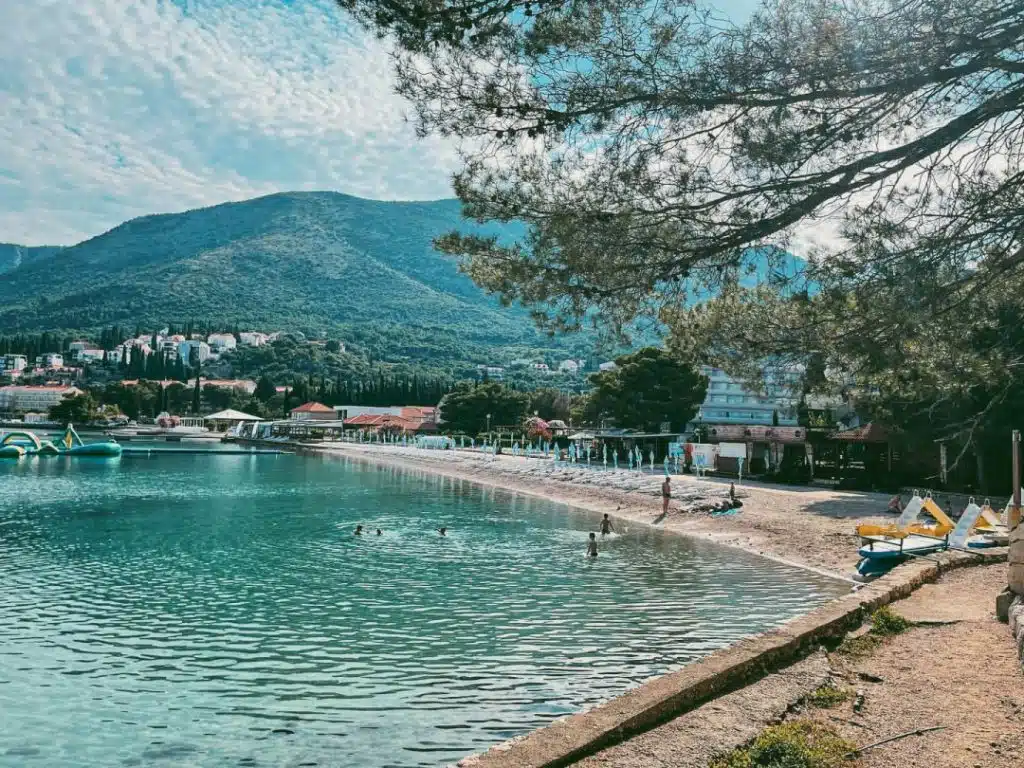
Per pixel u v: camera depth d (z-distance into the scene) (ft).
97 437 482.69
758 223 25.75
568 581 82.33
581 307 28.96
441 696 48.01
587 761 20.35
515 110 25.53
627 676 51.52
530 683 50.26
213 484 210.38
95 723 44.09
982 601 43.57
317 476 251.39
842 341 26.40
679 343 30.83
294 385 649.20
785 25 23.95
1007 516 78.48
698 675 26.04
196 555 99.14
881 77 23.17
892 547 74.79
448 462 301.84
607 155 26.63
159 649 57.88
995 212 23.72
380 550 104.01
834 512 116.67
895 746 22.03
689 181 25.79
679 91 24.41
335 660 55.26
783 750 20.99
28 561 93.20
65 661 54.95
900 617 37.50
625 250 27.12
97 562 93.30
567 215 26.78
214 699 47.70
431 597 74.95
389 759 39.42
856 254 24.98
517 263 27.96
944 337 26.84
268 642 59.62
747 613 67.31
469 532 121.90
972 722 23.93
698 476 186.80
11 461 283.59
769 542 102.63
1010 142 24.25
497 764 19.63
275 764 38.91
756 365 29.60
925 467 141.38
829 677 28.40
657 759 20.53
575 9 24.49
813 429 169.37
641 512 143.84
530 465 252.21
